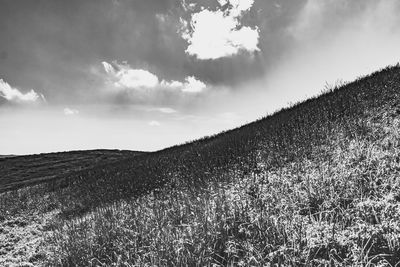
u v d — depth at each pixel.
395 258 3.10
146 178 12.52
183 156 15.09
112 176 17.58
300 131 9.43
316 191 4.93
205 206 5.53
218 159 10.34
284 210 4.66
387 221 3.67
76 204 12.97
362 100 9.56
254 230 4.22
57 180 24.77
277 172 6.91
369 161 5.44
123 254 5.04
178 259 3.98
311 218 4.23
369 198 4.34
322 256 3.48
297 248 3.57
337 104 10.33
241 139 12.18
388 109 8.15
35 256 6.84
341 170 5.45
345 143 6.97
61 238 7.18
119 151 55.44
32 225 11.12
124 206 8.62
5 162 48.84
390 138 6.29
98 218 7.77
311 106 12.42
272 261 3.50
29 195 19.42
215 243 4.16
